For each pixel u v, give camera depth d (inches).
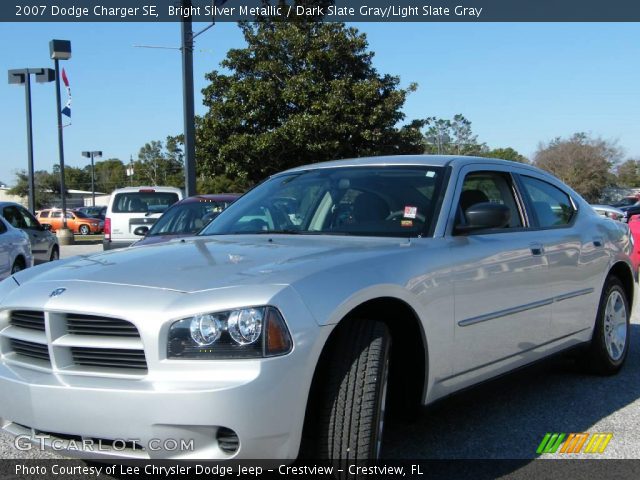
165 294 114.5
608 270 206.1
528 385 203.6
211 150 848.9
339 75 838.5
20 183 3097.9
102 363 115.2
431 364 136.2
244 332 108.3
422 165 170.6
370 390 117.6
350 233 155.8
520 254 165.0
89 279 124.8
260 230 169.5
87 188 4640.8
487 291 151.9
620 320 216.8
